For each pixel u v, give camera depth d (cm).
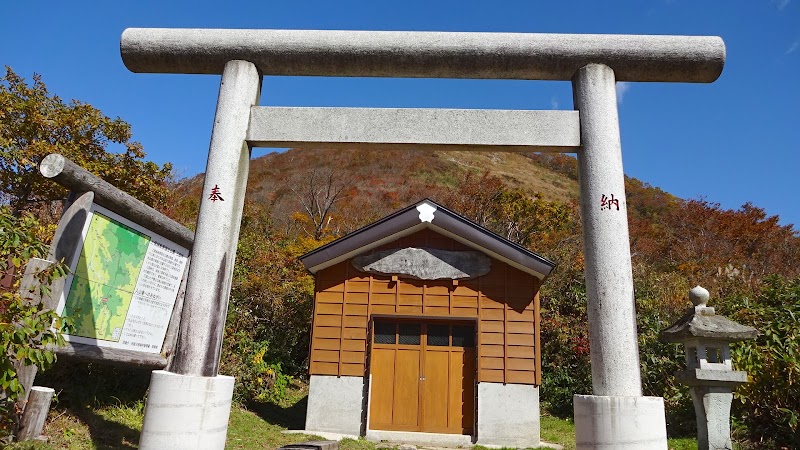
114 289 586
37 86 1226
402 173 4406
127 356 600
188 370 445
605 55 516
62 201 1206
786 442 673
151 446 414
